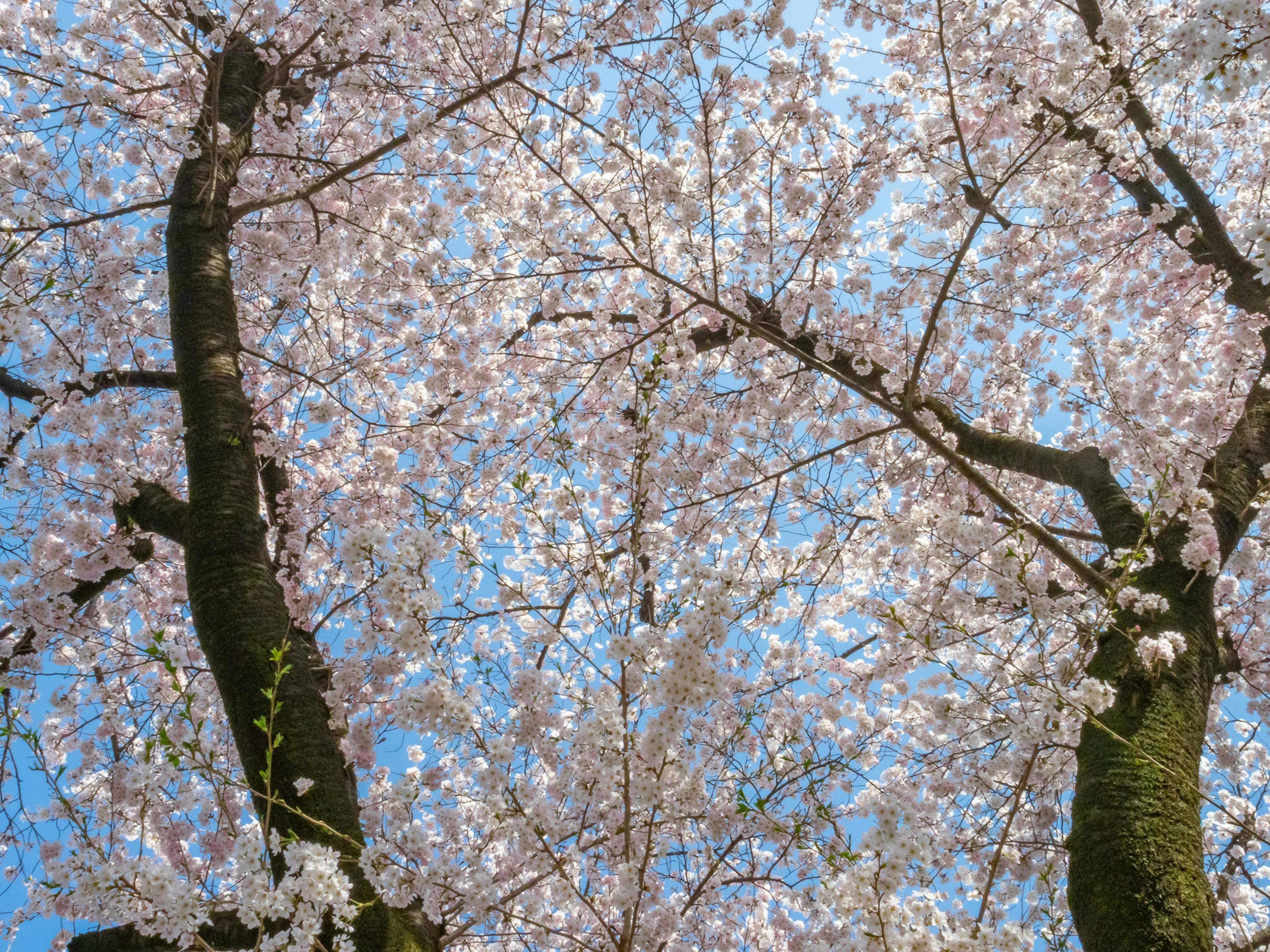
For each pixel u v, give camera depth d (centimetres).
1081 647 333
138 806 474
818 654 662
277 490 547
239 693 320
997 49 642
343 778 314
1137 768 287
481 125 513
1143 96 607
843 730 585
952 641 390
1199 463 520
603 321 628
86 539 458
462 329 646
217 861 484
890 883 214
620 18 597
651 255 580
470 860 248
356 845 251
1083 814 286
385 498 577
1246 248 595
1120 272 670
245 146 554
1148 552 328
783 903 500
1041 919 463
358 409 649
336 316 659
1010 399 671
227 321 450
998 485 599
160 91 557
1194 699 316
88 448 482
